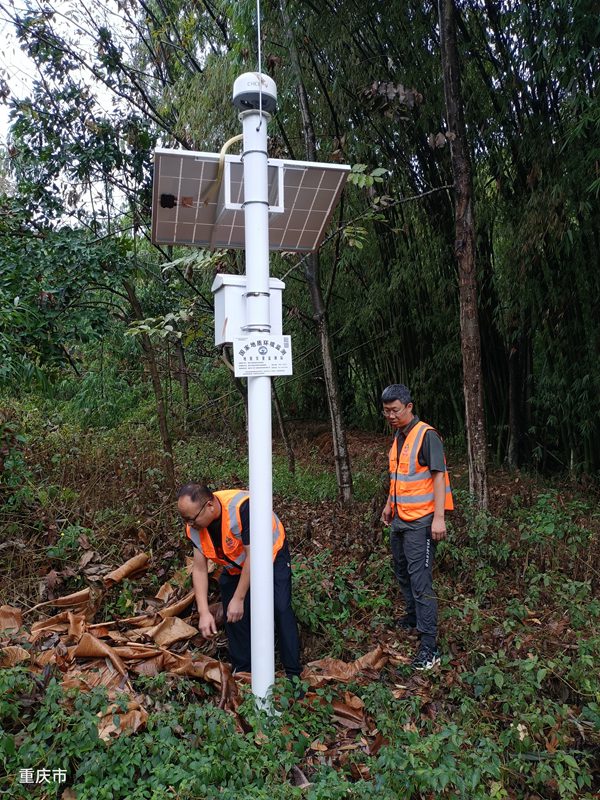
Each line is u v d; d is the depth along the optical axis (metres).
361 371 10.38
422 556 3.47
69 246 5.35
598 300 5.97
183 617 3.69
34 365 4.88
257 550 2.76
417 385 8.41
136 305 6.14
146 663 3.05
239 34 6.16
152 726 2.50
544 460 7.46
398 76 6.14
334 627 3.69
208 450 8.45
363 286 8.27
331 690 2.93
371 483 7.09
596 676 3.01
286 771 2.34
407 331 8.49
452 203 6.82
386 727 2.61
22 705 2.57
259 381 2.75
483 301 7.38
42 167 6.04
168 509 5.24
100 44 6.09
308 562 4.36
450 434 8.78
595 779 2.64
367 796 2.17
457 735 2.49
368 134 6.46
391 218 7.24
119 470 6.24
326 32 6.06
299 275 7.89
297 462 8.64
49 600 3.84
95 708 2.49
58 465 6.10
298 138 6.71
